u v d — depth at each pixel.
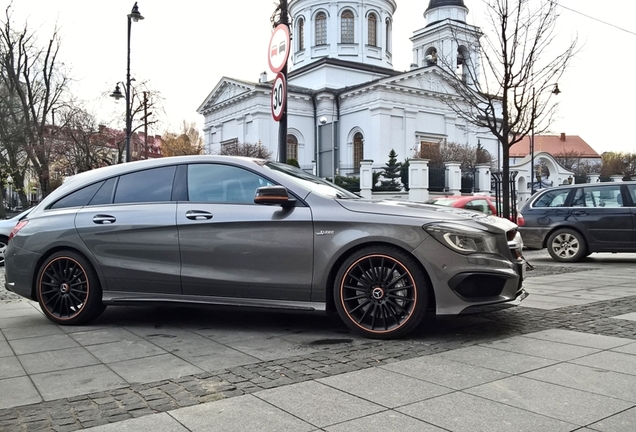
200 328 5.25
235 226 4.99
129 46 21.61
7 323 5.71
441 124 45.03
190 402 3.21
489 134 48.66
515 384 3.42
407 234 4.55
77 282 5.52
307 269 4.79
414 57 48.53
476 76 14.65
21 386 3.58
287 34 6.91
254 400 3.22
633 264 10.99
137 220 5.31
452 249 4.49
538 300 6.51
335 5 46.84
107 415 3.04
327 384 3.48
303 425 2.84
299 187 5.02
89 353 4.40
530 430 2.73
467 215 4.82
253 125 42.75
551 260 11.95
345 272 4.71
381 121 41.28
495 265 4.58
